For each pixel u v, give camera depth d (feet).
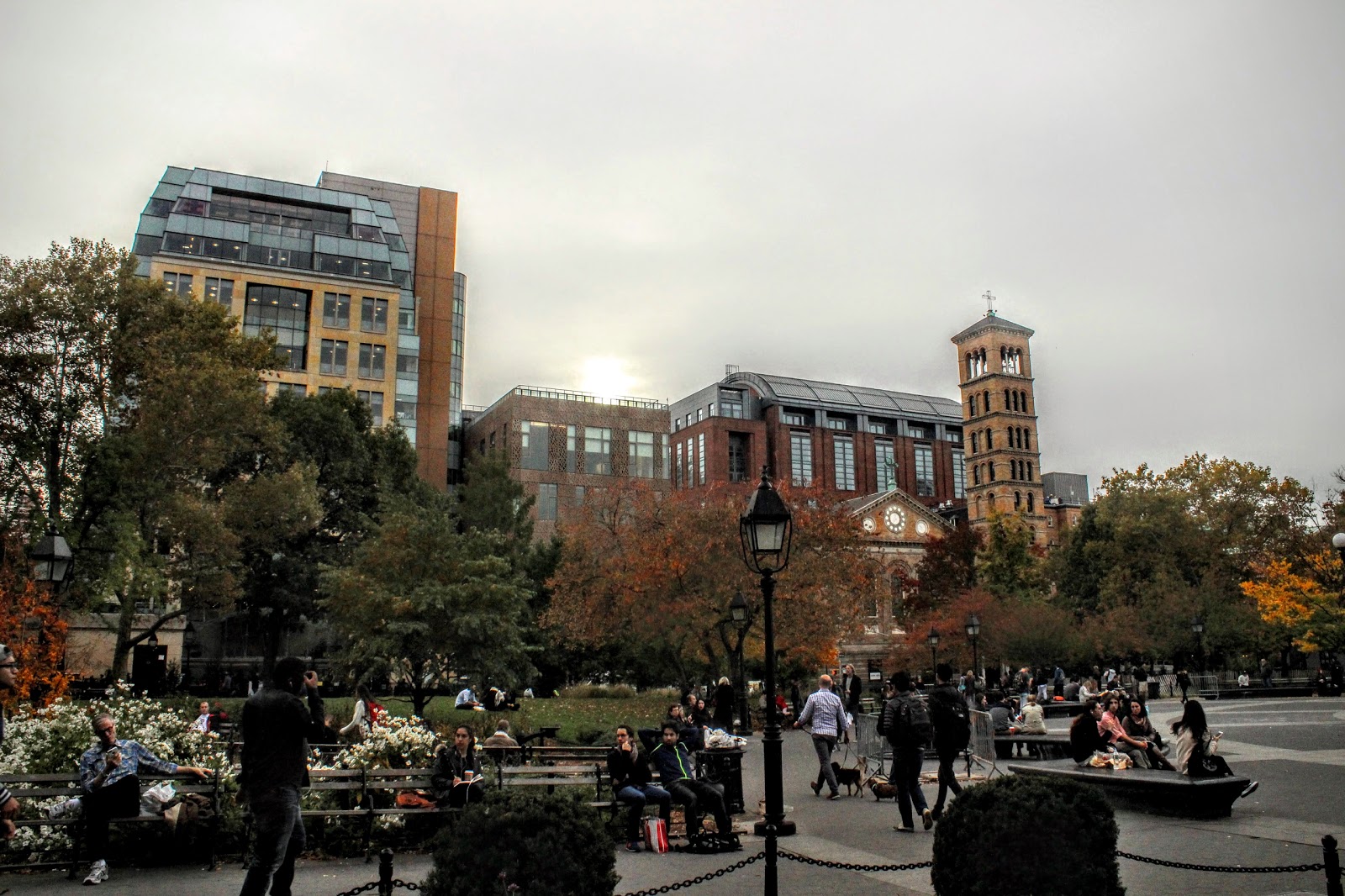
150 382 115.75
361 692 62.44
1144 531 216.74
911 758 44.29
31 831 36.19
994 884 24.35
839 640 159.94
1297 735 88.69
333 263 302.66
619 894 29.27
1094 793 25.45
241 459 173.88
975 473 371.15
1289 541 205.16
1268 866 34.50
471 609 107.04
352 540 186.91
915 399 447.42
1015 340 372.17
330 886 33.63
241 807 37.83
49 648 78.28
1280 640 188.65
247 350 135.44
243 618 206.80
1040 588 237.45
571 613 149.69
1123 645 194.59
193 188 298.56
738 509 138.10
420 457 346.13
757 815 49.08
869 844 41.16
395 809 40.50
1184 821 43.88
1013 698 121.60
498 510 247.29
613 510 155.74
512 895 22.82
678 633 135.85
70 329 111.04
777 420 395.55
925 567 233.14
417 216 371.15
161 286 120.47
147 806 36.68
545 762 58.54
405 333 318.65
